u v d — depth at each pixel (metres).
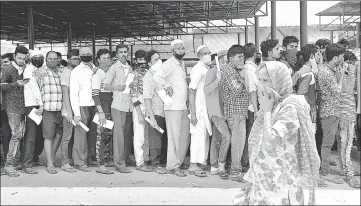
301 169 2.75
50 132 5.89
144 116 6.10
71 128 6.02
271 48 4.87
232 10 20.38
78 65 5.97
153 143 6.12
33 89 5.77
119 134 5.87
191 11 20.36
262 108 2.82
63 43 31.36
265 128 2.66
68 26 20.89
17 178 5.60
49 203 4.52
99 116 5.80
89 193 4.91
